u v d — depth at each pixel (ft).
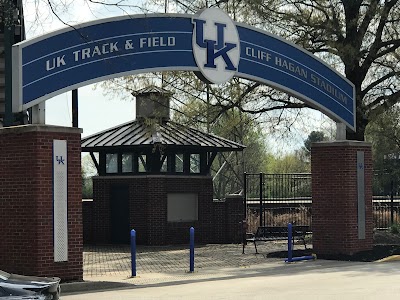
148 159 104.68
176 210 105.81
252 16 90.89
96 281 56.49
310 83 75.56
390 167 154.20
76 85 57.82
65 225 56.08
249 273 64.85
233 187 217.77
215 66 66.39
